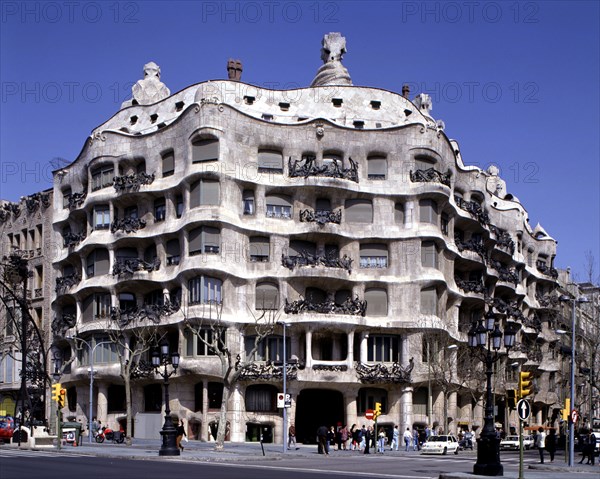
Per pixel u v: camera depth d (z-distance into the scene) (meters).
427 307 71.44
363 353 69.88
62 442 56.16
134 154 73.12
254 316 67.69
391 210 72.38
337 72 81.25
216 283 66.75
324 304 68.44
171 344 69.69
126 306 72.12
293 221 70.50
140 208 72.56
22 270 68.00
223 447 53.09
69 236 77.00
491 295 86.56
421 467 40.41
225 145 68.19
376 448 57.56
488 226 84.38
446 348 72.50
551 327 103.81
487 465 32.78
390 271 71.69
